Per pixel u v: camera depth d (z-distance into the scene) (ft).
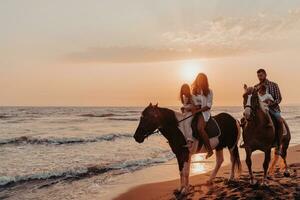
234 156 31.42
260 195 26.22
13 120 176.65
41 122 160.35
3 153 59.57
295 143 73.61
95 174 41.52
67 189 34.19
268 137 28.09
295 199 25.14
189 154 28.43
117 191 32.83
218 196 26.91
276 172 35.47
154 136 94.38
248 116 27.50
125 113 312.09
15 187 35.45
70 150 63.41
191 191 28.96
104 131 107.14
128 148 66.44
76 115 255.09
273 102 29.81
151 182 36.50
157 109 27.76
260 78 30.45
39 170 43.50
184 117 28.32
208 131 28.22
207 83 28.19
